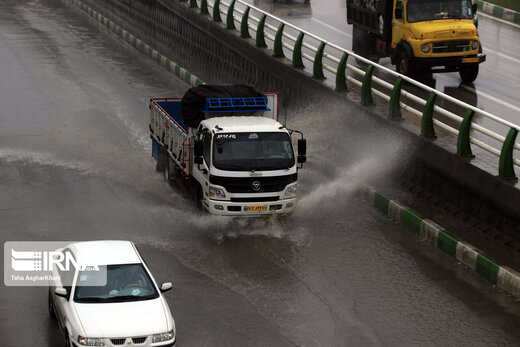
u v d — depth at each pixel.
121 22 56.28
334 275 18.62
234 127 21.14
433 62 29.31
